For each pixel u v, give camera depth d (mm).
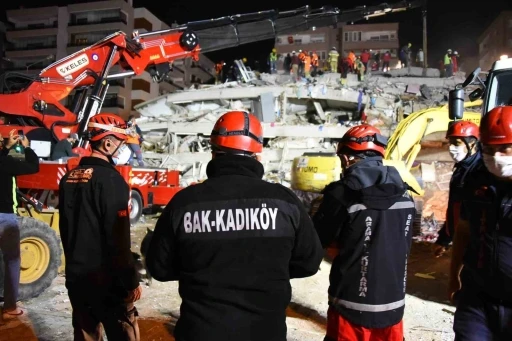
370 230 2432
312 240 1886
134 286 2549
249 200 1785
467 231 2449
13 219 3928
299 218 1843
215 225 1753
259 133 1942
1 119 7805
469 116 8250
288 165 18500
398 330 2484
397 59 51625
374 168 2506
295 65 25250
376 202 2418
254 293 1737
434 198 9141
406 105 19703
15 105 7691
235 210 1768
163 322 4145
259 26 11562
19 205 5547
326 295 5137
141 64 9531
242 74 23734
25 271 4508
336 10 12297
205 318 1704
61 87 8344
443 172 9391
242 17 11289
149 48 9688
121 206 2492
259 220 1769
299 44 55188
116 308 2578
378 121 18828
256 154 1941
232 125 1892
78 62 8609
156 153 20172
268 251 1762
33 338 3689
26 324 3949
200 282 1734
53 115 8172
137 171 9328
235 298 1717
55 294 4816
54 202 7172
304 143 19078
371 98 19547
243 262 1741
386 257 2430
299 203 1871
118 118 2729
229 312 1705
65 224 2566
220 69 27344
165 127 21234
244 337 1695
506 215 2062
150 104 23656
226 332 1688
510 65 5371
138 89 50531
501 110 2070
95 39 52562
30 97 7883
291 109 21469
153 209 11414
